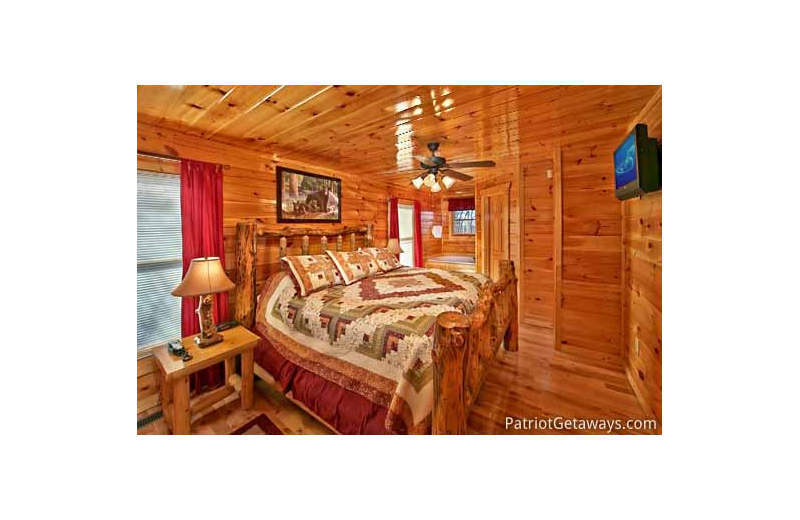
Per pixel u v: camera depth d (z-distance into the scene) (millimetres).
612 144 2439
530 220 3328
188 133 2100
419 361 1355
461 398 1079
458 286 2346
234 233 2424
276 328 2146
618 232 2455
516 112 1837
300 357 1906
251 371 1957
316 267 2430
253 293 2367
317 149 2578
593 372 2344
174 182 2082
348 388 1604
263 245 2693
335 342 1734
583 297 2623
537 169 3240
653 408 1770
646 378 1890
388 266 3121
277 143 2373
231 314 2410
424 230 6027
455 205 6344
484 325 1701
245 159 2514
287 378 1915
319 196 3232
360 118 1882
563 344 2732
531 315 3375
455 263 5781
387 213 4473
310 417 1863
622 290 2438
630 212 2254
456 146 2596
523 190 3340
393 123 1986
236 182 2445
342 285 2488
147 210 1945
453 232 6488
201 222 2129
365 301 1965
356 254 2893
